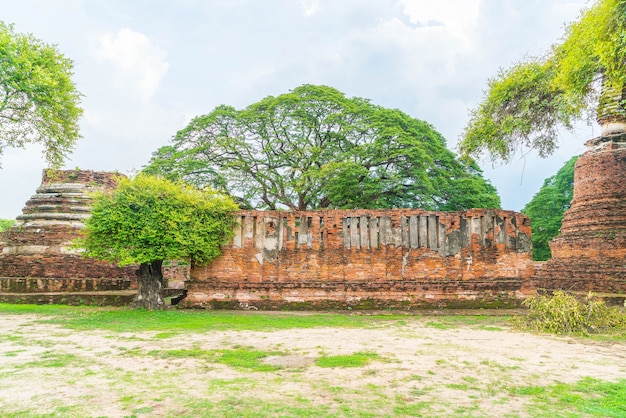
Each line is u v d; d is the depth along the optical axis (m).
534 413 5.27
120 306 16.59
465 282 15.66
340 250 16.08
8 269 19.48
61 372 6.96
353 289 15.71
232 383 6.45
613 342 9.73
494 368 7.41
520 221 16.25
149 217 14.53
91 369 7.19
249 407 5.41
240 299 15.77
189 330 11.06
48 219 20.38
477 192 26.27
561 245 19.09
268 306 15.65
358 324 12.34
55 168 19.61
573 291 16.84
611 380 6.70
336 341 9.74
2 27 15.77
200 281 15.87
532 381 6.64
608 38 11.88
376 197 25.44
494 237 16.05
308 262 16.08
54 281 18.75
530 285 15.77
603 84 14.93
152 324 11.91
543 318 11.71
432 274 15.88
